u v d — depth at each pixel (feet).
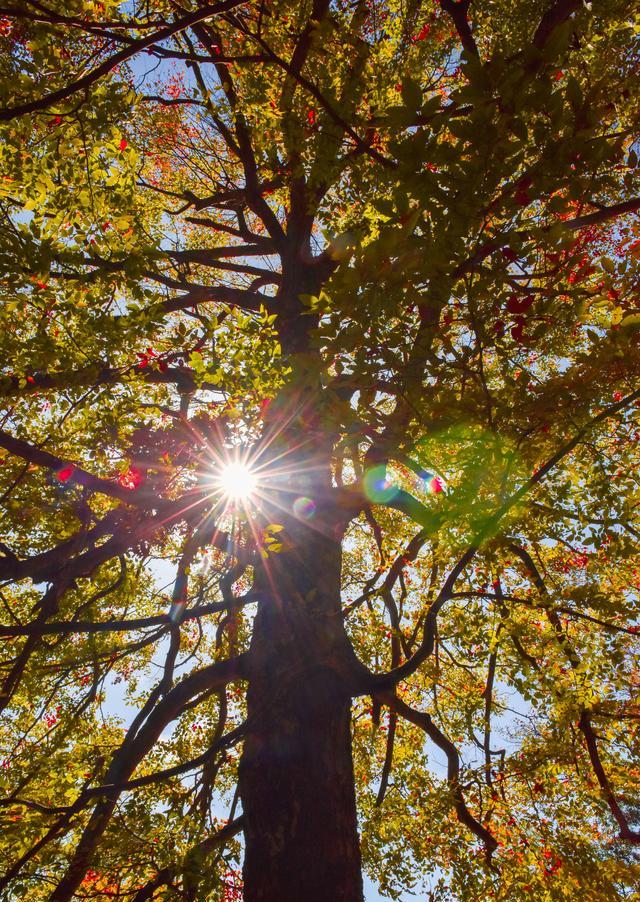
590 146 7.61
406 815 23.17
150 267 14.61
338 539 17.81
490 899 20.21
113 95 13.61
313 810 13.00
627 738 20.44
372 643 26.22
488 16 21.31
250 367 13.62
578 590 15.30
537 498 13.01
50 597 16.11
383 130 17.74
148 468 16.88
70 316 14.19
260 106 20.07
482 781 21.33
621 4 15.57
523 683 17.78
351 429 10.05
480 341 9.50
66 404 15.37
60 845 16.61
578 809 21.63
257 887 12.38
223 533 22.44
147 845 15.65
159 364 16.40
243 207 29.32
